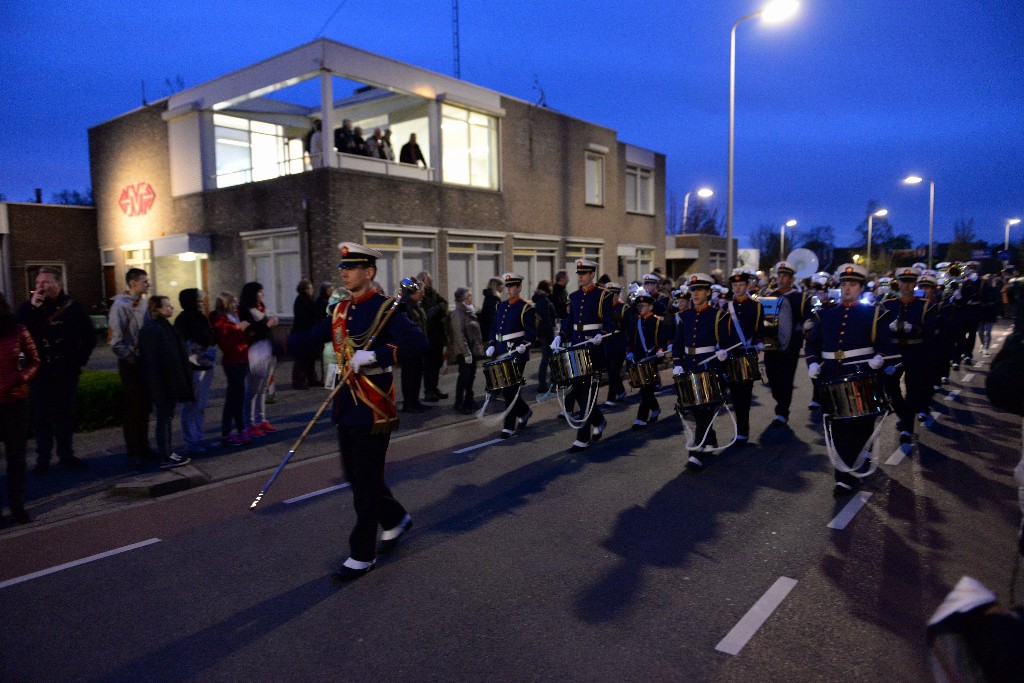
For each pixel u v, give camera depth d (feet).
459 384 32.40
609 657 11.35
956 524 17.29
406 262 53.21
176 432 29.14
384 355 14.20
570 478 21.61
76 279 72.13
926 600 13.25
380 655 11.57
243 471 23.02
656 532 16.90
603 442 26.55
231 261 55.98
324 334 15.57
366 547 14.62
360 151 51.70
